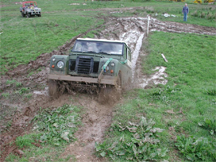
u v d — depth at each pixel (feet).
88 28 64.85
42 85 27.48
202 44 49.47
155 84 27.96
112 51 23.16
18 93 24.29
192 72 32.45
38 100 21.98
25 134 14.96
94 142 14.33
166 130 15.51
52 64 20.67
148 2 141.69
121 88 21.71
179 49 46.26
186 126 15.94
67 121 16.31
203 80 29.25
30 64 36.63
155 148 13.07
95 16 86.94
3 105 20.83
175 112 18.53
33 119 17.35
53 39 51.47
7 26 62.85
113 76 19.34
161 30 64.34
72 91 21.11
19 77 30.91
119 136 14.52
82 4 125.18
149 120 16.19
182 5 128.67
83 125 16.37
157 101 21.06
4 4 126.52
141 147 13.00
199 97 21.84
